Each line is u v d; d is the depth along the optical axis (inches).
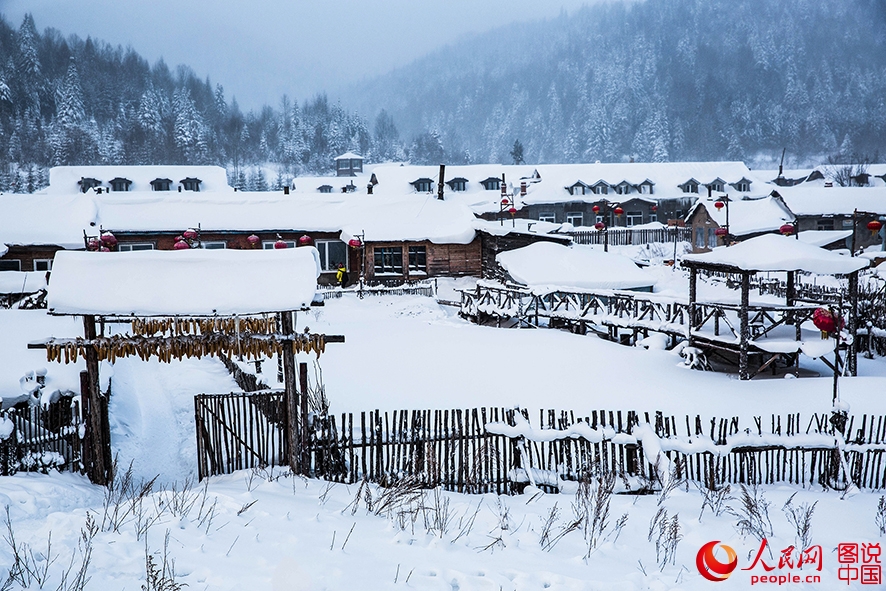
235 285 387.9
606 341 805.9
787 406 545.3
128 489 385.4
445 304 1235.9
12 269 1244.5
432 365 694.5
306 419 393.7
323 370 672.4
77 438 400.8
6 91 5487.2
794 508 364.8
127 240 1328.7
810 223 1980.8
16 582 229.0
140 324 383.2
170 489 379.2
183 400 585.9
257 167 5492.1
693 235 2085.4
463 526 318.3
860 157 6358.3
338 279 1359.5
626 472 397.1
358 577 249.4
